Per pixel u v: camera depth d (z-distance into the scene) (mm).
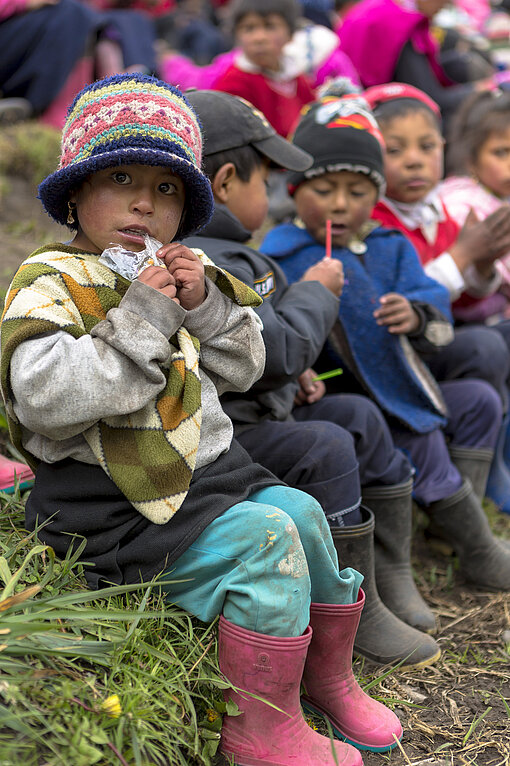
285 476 1972
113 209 1622
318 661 1732
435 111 3006
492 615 2320
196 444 1610
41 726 1336
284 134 4625
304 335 2010
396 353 2451
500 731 1808
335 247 2537
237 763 1557
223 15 9516
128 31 5672
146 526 1617
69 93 5234
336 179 2426
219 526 1595
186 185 1688
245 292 1741
